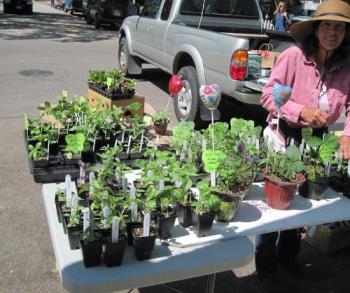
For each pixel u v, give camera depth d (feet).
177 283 8.80
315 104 7.83
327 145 7.00
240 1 20.29
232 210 5.84
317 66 7.72
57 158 7.73
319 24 7.39
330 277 9.25
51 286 8.44
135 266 4.87
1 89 22.09
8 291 8.24
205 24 19.92
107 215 5.10
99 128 9.09
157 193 5.55
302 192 6.82
